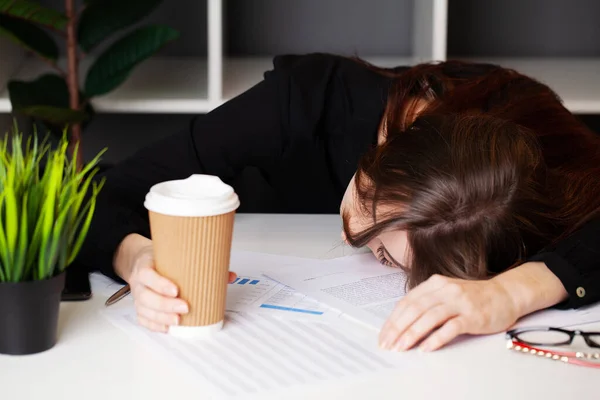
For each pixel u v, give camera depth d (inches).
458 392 30.4
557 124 45.0
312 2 99.3
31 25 77.7
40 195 32.3
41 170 37.6
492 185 36.5
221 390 29.8
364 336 35.4
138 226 43.0
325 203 58.5
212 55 77.5
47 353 33.2
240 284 41.6
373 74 55.2
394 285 41.8
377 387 30.6
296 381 30.8
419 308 35.0
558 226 40.9
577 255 39.8
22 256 31.7
